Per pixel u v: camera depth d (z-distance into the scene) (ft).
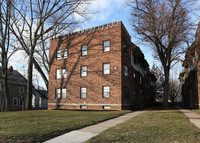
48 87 86.02
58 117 39.75
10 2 66.28
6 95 70.69
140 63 102.37
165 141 18.37
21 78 120.16
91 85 72.38
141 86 103.96
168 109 65.98
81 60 76.89
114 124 31.63
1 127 26.71
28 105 74.02
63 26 74.79
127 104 71.77
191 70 96.37
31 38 72.23
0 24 68.85
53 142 19.65
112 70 68.23
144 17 66.33
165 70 73.92
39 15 71.77
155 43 72.23
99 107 68.90
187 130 23.53
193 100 90.89
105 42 71.82
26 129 24.97
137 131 23.47
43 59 88.07
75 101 75.72
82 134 23.45
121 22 69.67
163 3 62.75
